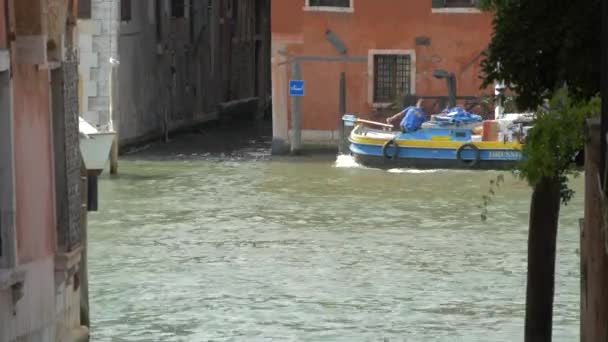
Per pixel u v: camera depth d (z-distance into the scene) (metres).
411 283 37.06
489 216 47.25
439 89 65.75
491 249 41.56
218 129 79.38
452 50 65.31
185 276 38.00
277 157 64.75
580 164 23.62
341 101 63.91
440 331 32.09
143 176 57.62
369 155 59.81
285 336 31.86
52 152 22.70
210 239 43.41
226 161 62.97
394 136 59.91
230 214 48.00
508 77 20.47
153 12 71.12
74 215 23.64
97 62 65.00
